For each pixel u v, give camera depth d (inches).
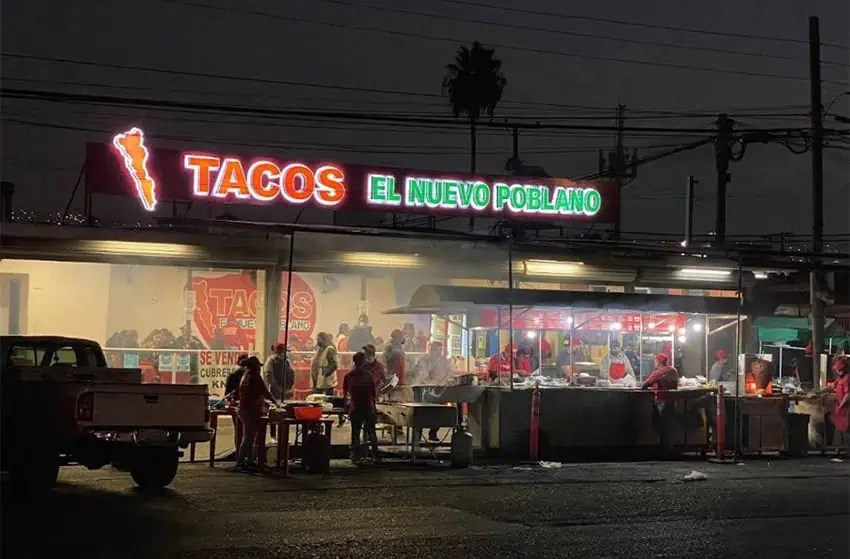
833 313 903.7
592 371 760.3
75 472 542.6
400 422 619.2
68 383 458.0
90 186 745.6
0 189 812.6
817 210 930.1
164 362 848.3
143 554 323.6
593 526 398.0
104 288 844.0
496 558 330.6
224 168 773.9
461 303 661.9
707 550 351.6
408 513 421.7
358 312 910.4
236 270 852.0
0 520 385.4
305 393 876.6
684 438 681.6
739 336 708.7
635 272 898.7
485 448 660.1
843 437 718.5
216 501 444.8
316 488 493.4
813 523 418.3
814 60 941.2
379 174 816.9
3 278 820.0
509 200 859.4
